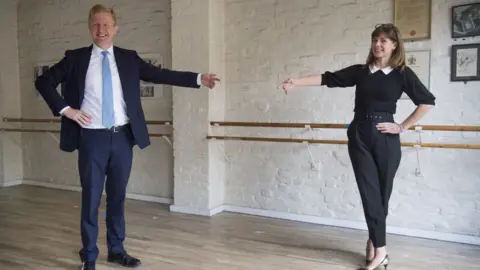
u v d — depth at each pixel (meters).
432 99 2.65
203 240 3.42
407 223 3.54
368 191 2.73
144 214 4.23
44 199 4.89
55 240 3.44
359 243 3.35
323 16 3.75
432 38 3.32
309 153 3.90
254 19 4.07
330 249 3.22
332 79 2.81
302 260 3.00
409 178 3.50
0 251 3.18
